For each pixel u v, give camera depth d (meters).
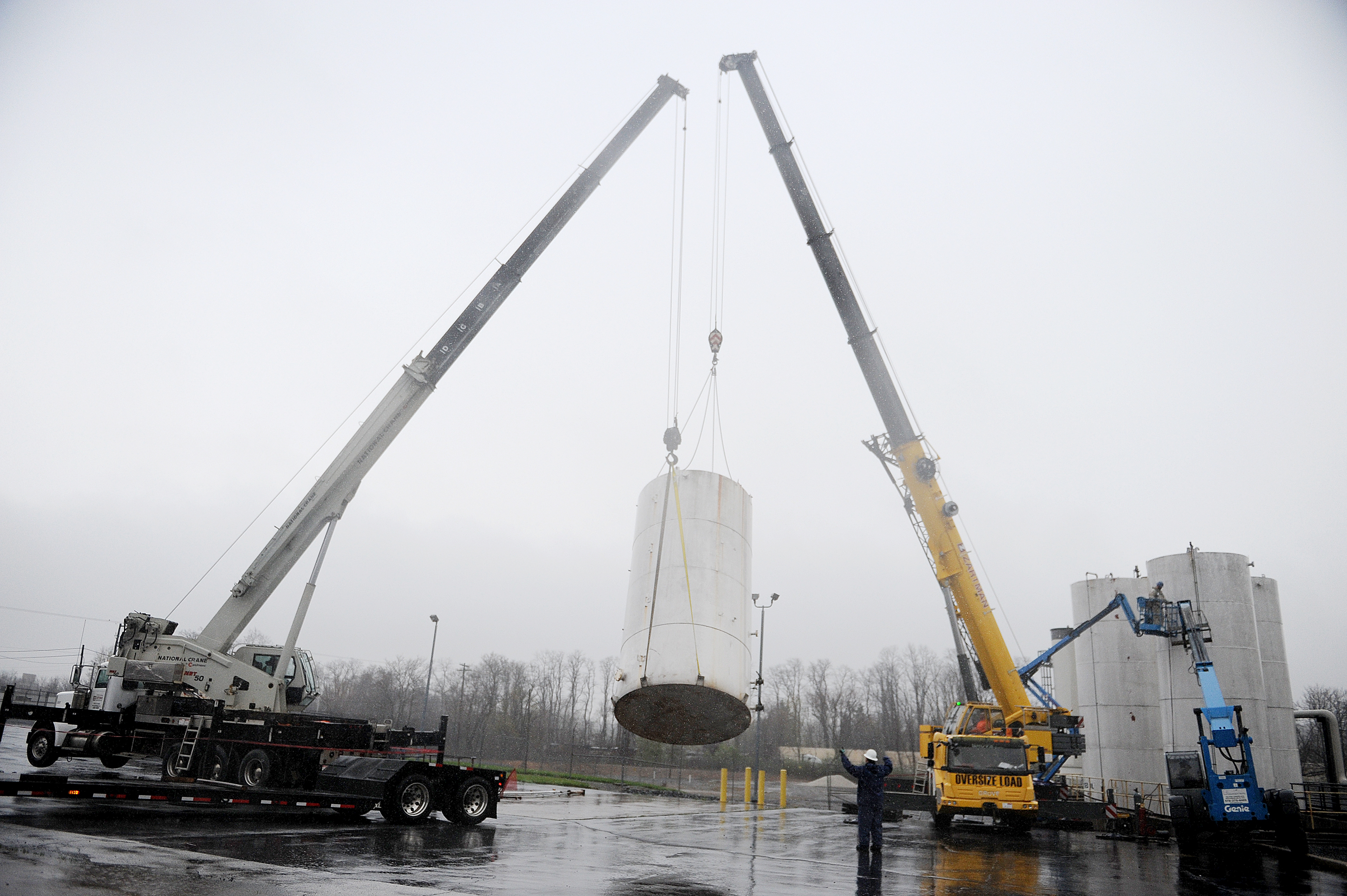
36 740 20.77
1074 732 24.67
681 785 47.91
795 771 65.69
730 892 10.38
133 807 15.88
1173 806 20.30
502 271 22.83
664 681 14.79
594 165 23.78
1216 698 21.27
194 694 20.20
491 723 80.69
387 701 95.75
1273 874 15.25
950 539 24.81
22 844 10.33
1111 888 12.60
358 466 21.56
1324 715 34.22
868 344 25.31
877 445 25.80
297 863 10.66
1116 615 33.84
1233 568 29.28
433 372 22.02
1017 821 22.97
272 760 18.16
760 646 34.94
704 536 15.86
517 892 9.57
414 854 12.25
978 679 27.34
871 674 102.44
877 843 14.58
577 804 25.97
